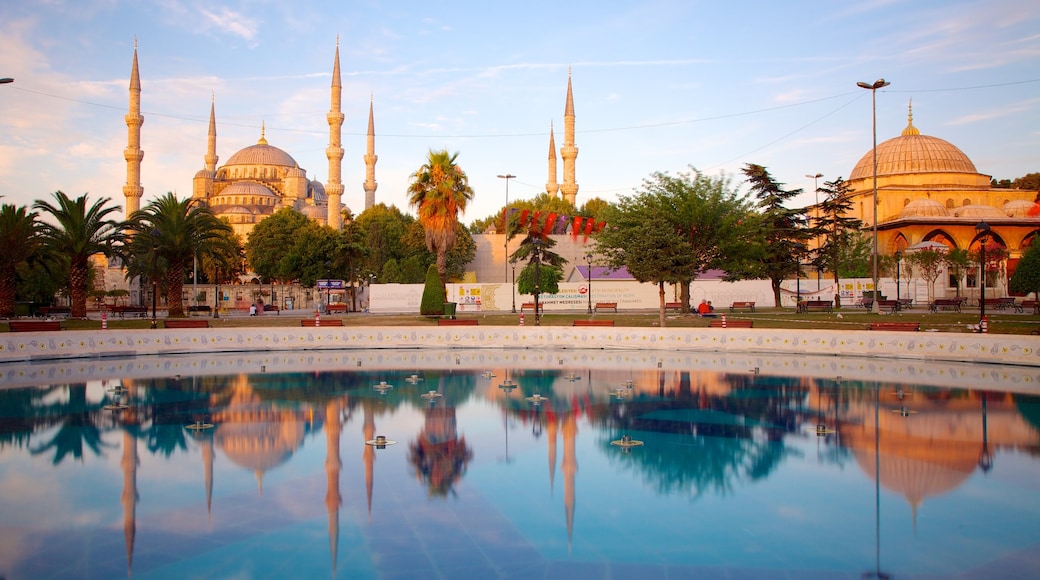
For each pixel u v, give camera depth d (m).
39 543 8.35
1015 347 23.67
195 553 8.05
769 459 12.08
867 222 79.31
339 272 71.94
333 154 90.94
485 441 13.47
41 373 23.08
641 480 10.95
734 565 7.75
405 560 7.88
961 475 11.09
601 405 17.11
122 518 9.21
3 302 41.34
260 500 9.96
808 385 20.14
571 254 71.81
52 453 12.52
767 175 51.19
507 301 53.19
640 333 30.67
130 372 23.39
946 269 59.94
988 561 7.80
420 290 53.59
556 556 8.02
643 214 41.75
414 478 11.03
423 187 42.75
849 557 7.95
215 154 121.44
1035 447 12.77
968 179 79.19
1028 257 43.00
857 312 45.84
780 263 49.41
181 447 12.97
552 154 111.31
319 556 7.98
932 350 25.59
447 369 24.28
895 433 13.96
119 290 68.56
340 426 14.76
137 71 87.94
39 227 40.78
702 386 20.06
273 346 30.62
